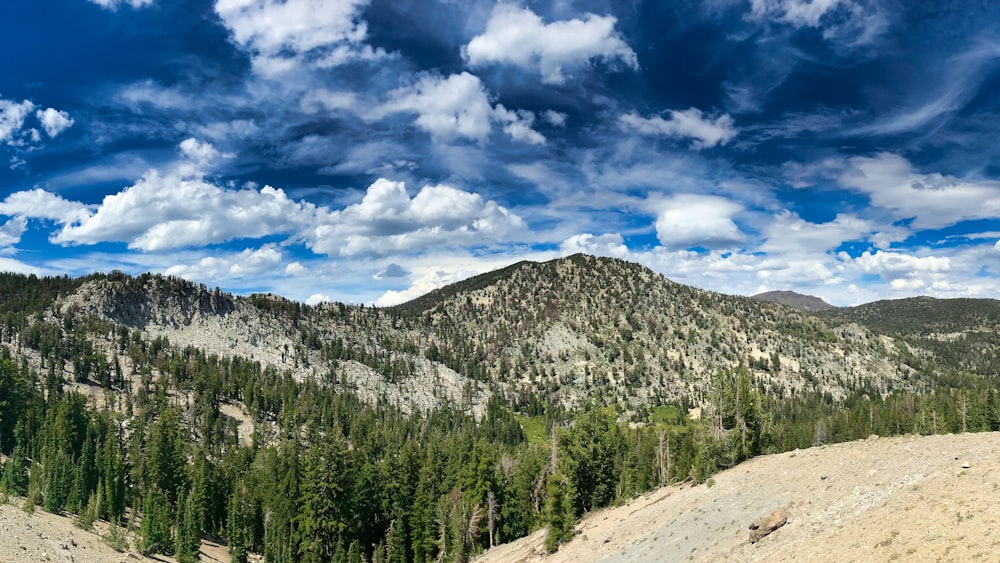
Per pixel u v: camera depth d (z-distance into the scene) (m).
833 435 165.62
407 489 116.38
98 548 71.25
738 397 83.81
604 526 80.25
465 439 160.75
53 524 73.38
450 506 107.94
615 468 114.88
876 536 35.59
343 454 106.38
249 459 149.88
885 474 48.66
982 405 137.00
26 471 106.81
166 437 121.75
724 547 49.31
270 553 102.44
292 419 193.88
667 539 60.12
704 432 86.12
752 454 81.06
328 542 101.19
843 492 48.56
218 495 119.50
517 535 109.50
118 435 143.00
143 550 82.50
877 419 163.00
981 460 43.03
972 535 30.05
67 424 125.62
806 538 41.66
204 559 96.69
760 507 54.69
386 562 103.69
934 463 46.66
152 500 90.25
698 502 66.81
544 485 113.19
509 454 185.12
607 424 114.88
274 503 114.75
